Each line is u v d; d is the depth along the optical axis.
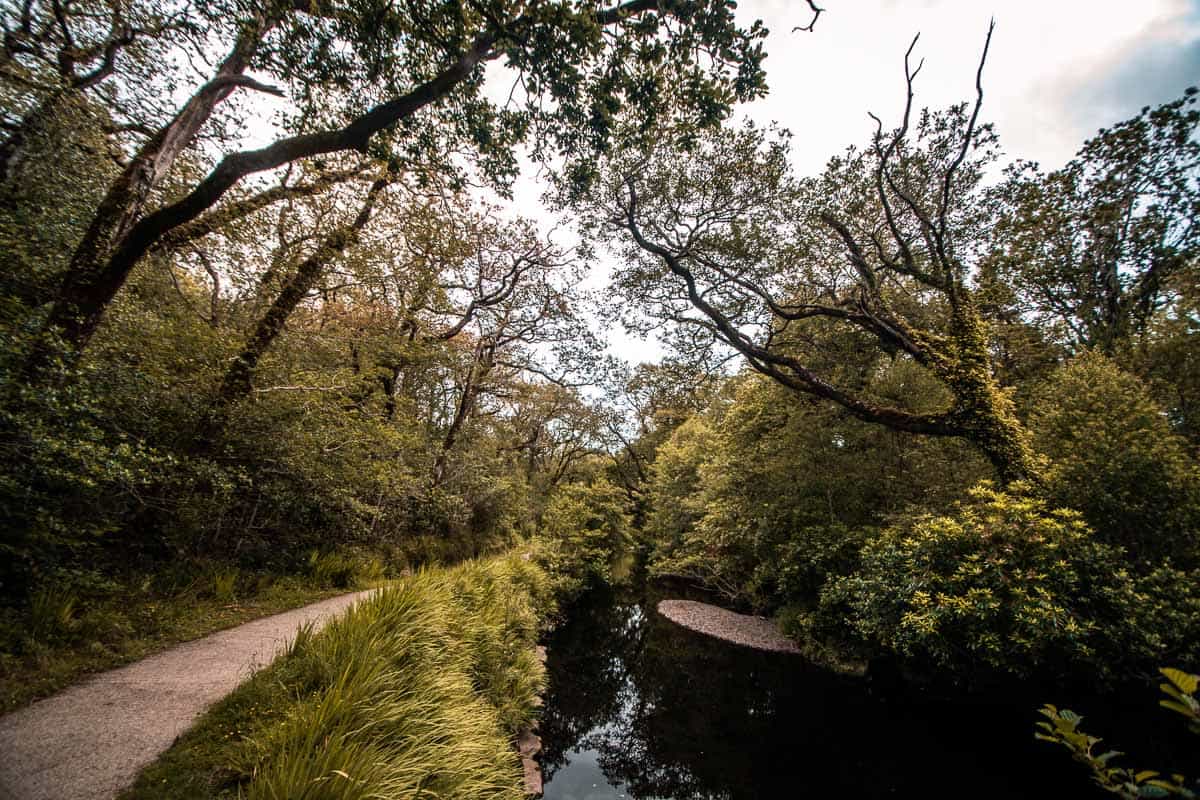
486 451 18.12
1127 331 10.91
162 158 5.84
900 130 9.36
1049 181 10.61
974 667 7.49
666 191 10.60
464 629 6.06
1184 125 9.37
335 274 9.84
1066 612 5.98
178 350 6.80
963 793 6.46
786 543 12.19
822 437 11.87
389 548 11.67
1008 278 11.65
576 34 4.71
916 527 7.92
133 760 2.98
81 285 5.19
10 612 4.23
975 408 8.59
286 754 2.80
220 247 7.94
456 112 6.28
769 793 6.75
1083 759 1.54
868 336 11.69
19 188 5.33
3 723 3.24
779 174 10.09
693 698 9.84
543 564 14.73
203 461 6.52
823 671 10.80
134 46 6.22
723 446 14.70
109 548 5.89
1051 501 7.27
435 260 11.99
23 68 5.25
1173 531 6.59
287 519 9.05
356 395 10.62
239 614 6.22
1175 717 6.16
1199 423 8.52
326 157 8.69
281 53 5.48
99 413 4.70
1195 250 9.88
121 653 4.50
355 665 3.91
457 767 3.45
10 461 4.25
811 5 4.90
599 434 28.53
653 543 24.48
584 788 6.80
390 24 5.18
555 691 9.11
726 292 11.44
